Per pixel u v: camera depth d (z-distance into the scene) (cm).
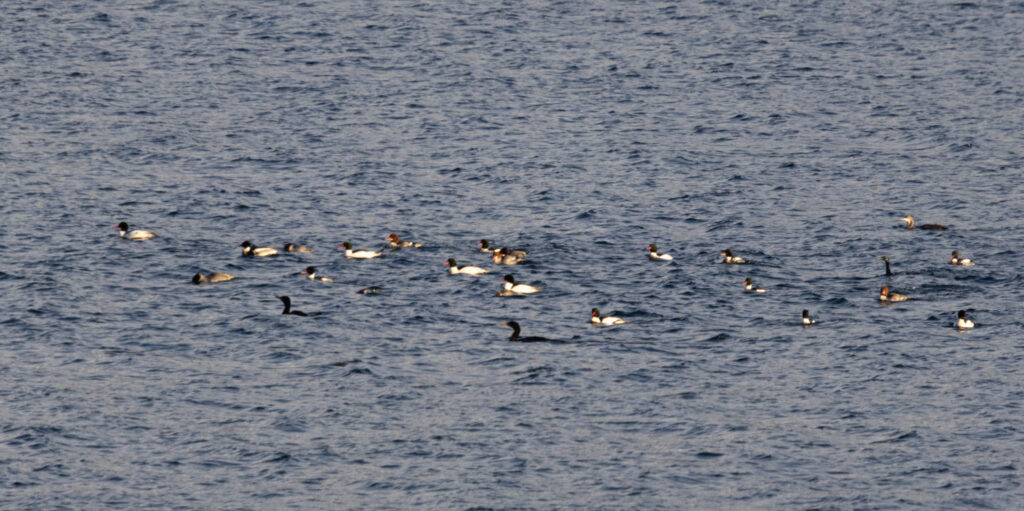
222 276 6744
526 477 4575
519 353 5741
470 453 4756
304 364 5588
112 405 5138
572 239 7681
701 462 4700
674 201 8544
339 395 5259
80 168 9000
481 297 6556
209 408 5131
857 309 6406
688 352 5781
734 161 9569
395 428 4966
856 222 8088
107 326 6025
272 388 5328
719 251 7450
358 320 6156
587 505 4378
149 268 6931
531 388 5344
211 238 7556
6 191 8356
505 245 7538
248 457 4716
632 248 7512
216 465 4656
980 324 6166
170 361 5612
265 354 5700
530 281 6831
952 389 5353
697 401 5231
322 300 6456
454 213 8219
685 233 7856
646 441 4869
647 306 6431
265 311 6266
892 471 4622
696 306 6444
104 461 4669
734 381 5447
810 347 5850
